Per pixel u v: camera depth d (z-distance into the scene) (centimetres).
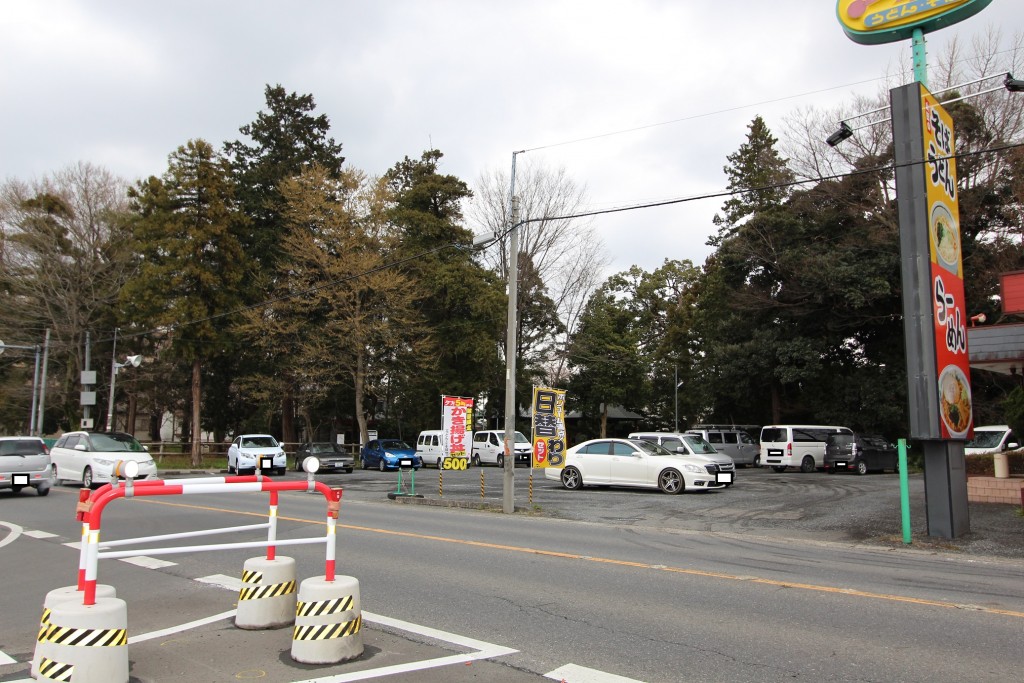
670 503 1773
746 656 546
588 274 4356
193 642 595
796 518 1502
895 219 3419
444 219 4409
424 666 527
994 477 1708
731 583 820
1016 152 3006
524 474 3119
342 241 3838
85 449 2141
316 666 529
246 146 4703
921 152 1241
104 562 978
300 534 1198
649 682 489
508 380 1664
